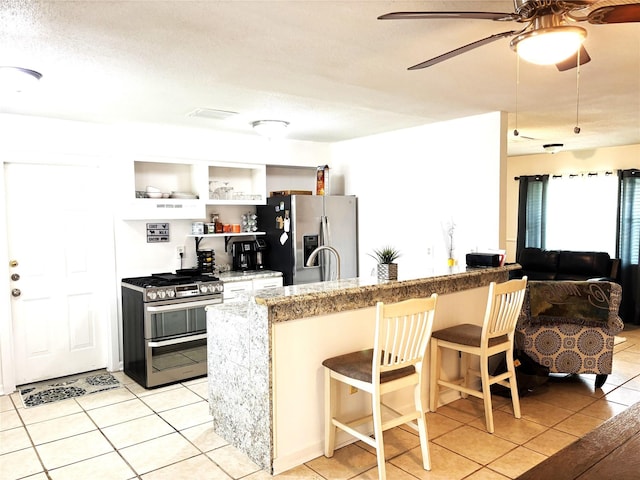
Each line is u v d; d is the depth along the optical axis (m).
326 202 5.36
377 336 2.44
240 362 2.87
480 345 3.13
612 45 2.54
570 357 3.94
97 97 3.47
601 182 6.73
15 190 4.09
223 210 5.38
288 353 2.69
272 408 2.63
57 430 3.27
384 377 2.54
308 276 5.23
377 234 5.41
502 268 3.85
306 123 4.63
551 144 6.18
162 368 4.16
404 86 3.31
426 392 3.50
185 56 2.59
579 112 4.27
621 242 6.49
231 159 5.14
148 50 2.49
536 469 1.30
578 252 6.41
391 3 1.97
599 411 3.47
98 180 4.50
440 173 4.68
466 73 3.01
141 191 4.63
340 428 2.83
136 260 4.70
